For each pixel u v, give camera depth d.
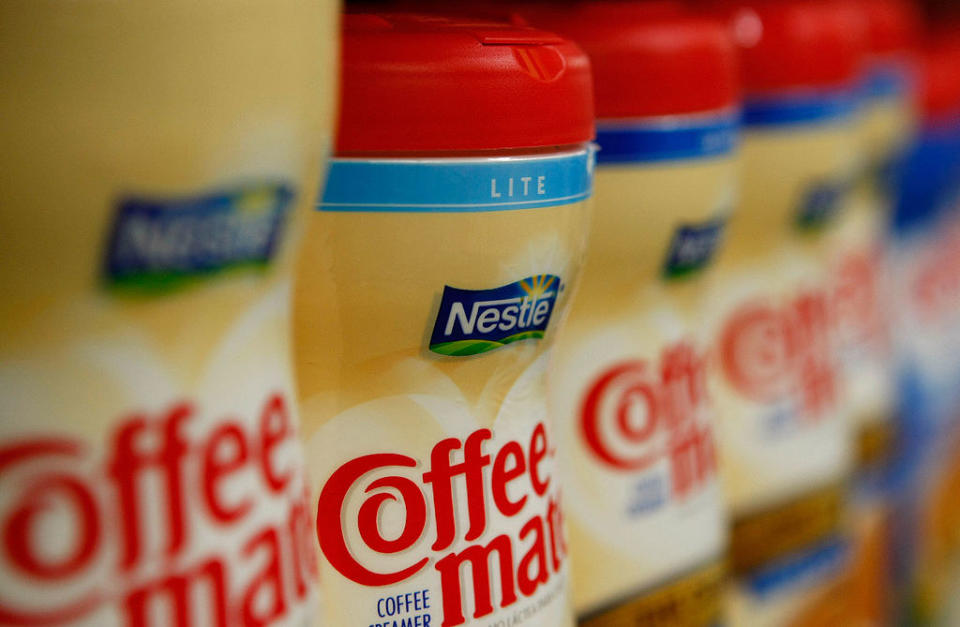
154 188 0.37
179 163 0.38
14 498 0.38
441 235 0.46
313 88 0.39
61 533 0.38
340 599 0.47
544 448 0.50
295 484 0.41
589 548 0.56
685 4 0.66
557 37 0.48
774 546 0.69
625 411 0.57
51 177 0.37
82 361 0.38
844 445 0.73
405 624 0.47
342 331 0.46
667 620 0.58
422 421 0.47
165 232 0.38
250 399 0.40
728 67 0.58
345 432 0.47
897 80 0.84
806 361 0.70
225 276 0.39
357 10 0.51
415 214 0.45
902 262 0.97
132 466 0.38
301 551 0.41
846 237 0.78
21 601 0.38
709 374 0.61
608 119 0.55
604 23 0.55
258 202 0.39
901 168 0.91
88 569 0.38
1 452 0.38
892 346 0.91
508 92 0.46
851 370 0.79
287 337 0.41
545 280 0.48
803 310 0.70
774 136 0.66
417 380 0.47
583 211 0.49
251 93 0.38
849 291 0.78
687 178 0.56
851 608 0.74
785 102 0.66
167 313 0.38
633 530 0.57
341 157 0.45
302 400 0.47
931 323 1.01
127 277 0.38
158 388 0.38
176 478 0.38
